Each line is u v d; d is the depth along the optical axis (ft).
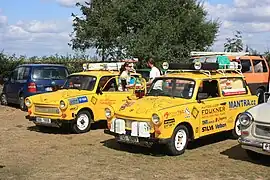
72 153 29.50
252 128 25.58
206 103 30.45
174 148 28.40
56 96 37.09
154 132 27.40
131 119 28.32
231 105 32.65
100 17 100.58
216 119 31.30
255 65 57.16
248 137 25.73
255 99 35.06
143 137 27.73
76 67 89.25
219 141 33.83
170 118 27.78
